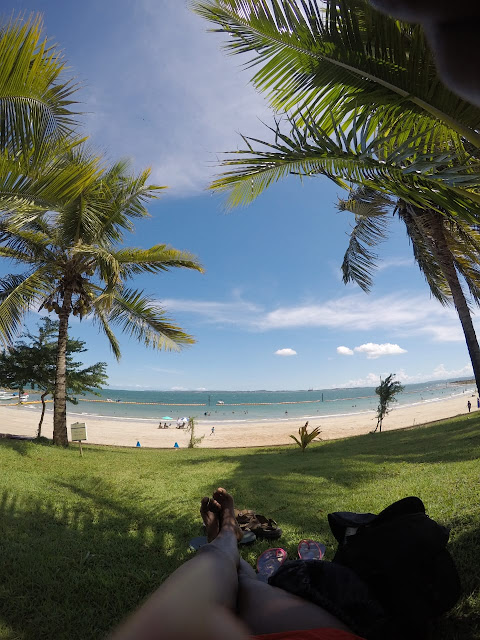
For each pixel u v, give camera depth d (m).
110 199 12.45
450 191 2.90
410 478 7.34
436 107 2.77
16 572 3.69
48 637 2.81
